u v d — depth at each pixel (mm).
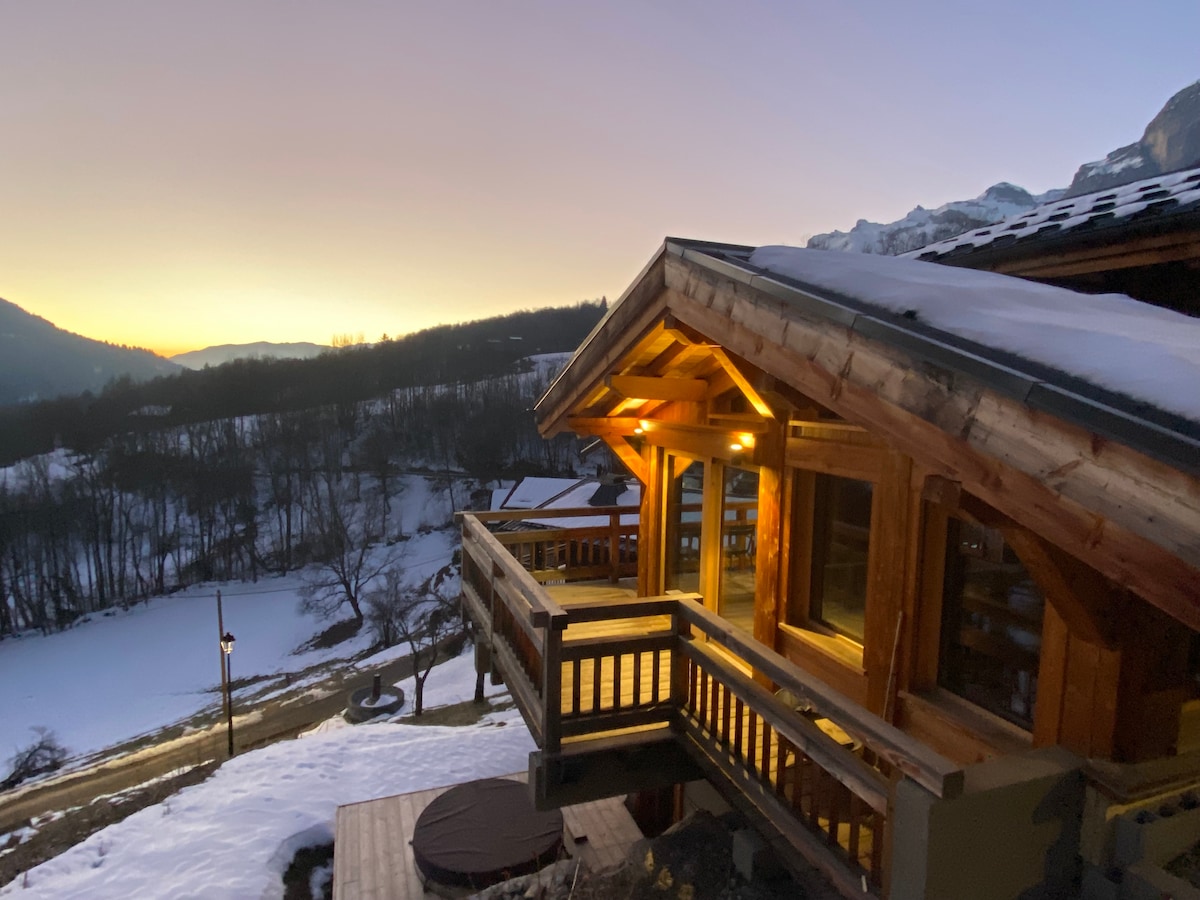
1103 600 2469
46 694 30391
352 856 7262
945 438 2127
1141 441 1508
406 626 31156
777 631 5051
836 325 2562
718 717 4043
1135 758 2549
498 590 5414
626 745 4137
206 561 46031
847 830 3430
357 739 12078
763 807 3451
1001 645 3436
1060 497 1751
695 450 5875
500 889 5242
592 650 4141
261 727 23031
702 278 3559
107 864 8617
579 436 7211
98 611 40656
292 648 33688
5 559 41125
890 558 3963
